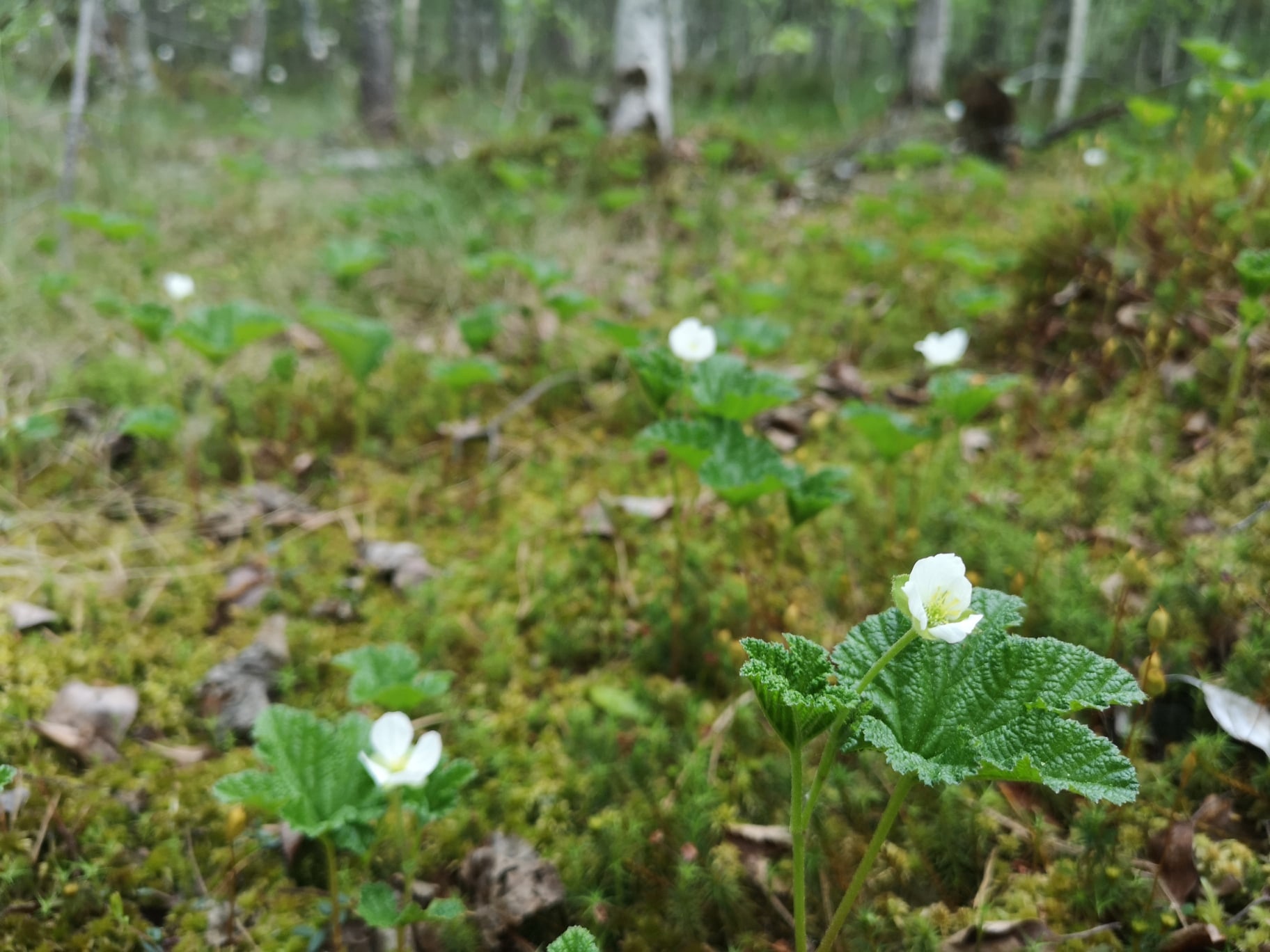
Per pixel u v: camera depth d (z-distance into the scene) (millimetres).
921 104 2182
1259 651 378
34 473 605
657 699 429
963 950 300
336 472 648
